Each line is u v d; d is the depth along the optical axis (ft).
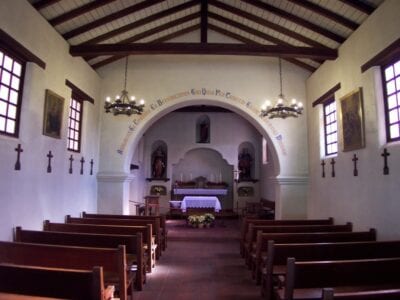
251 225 19.51
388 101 17.22
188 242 29.35
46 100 18.97
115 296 13.06
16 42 15.81
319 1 19.80
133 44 23.18
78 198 24.08
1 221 14.89
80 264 11.96
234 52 23.50
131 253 15.70
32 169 17.58
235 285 17.24
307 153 28.37
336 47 22.85
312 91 27.45
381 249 13.56
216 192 47.60
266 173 46.21
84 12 20.17
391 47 16.03
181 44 23.52
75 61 23.57
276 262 13.21
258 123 28.58
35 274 8.20
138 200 46.21
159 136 51.19
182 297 15.49
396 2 15.85
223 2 24.53
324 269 9.57
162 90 28.76
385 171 16.43
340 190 21.67
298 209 27.99
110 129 28.58
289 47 23.27
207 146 50.65
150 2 22.44
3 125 15.79
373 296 6.96
